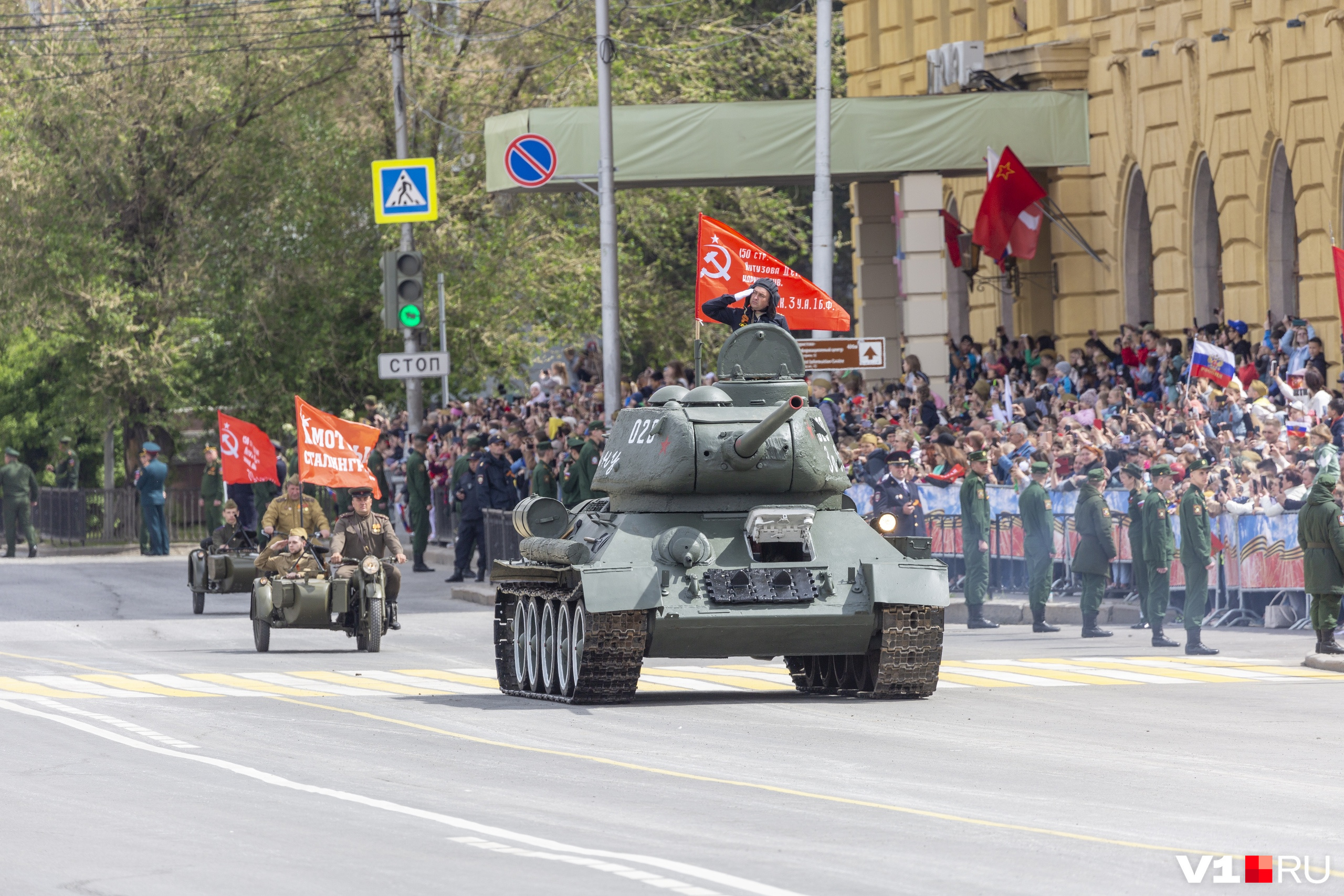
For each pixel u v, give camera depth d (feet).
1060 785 114.93
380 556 223.30
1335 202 283.79
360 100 460.14
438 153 473.26
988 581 233.76
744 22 577.43
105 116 428.97
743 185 352.49
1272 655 194.59
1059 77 358.02
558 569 164.04
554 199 502.38
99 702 163.32
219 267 447.83
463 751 131.85
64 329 425.28
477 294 463.42
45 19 440.86
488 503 308.81
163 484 411.95
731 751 131.23
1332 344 285.84
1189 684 170.60
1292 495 215.10
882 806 107.24
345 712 156.15
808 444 167.63
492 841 96.02
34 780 118.32
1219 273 328.70
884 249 408.26
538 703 163.84
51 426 476.54
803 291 244.83
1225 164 314.35
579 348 510.58
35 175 422.41
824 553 164.25
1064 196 361.30
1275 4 297.33
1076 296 364.38
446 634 233.76
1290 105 294.05
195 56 438.81
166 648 218.59
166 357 425.28
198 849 94.32
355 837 97.50
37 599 290.97
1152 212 339.77
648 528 164.45
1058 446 255.09
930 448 276.21
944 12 415.64
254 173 446.60
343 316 467.11
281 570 216.54
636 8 519.19
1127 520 240.32
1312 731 139.64
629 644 157.79
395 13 390.01
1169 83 331.16
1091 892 83.15
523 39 488.85
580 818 103.50
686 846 94.53
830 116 273.33
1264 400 246.27
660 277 571.69
